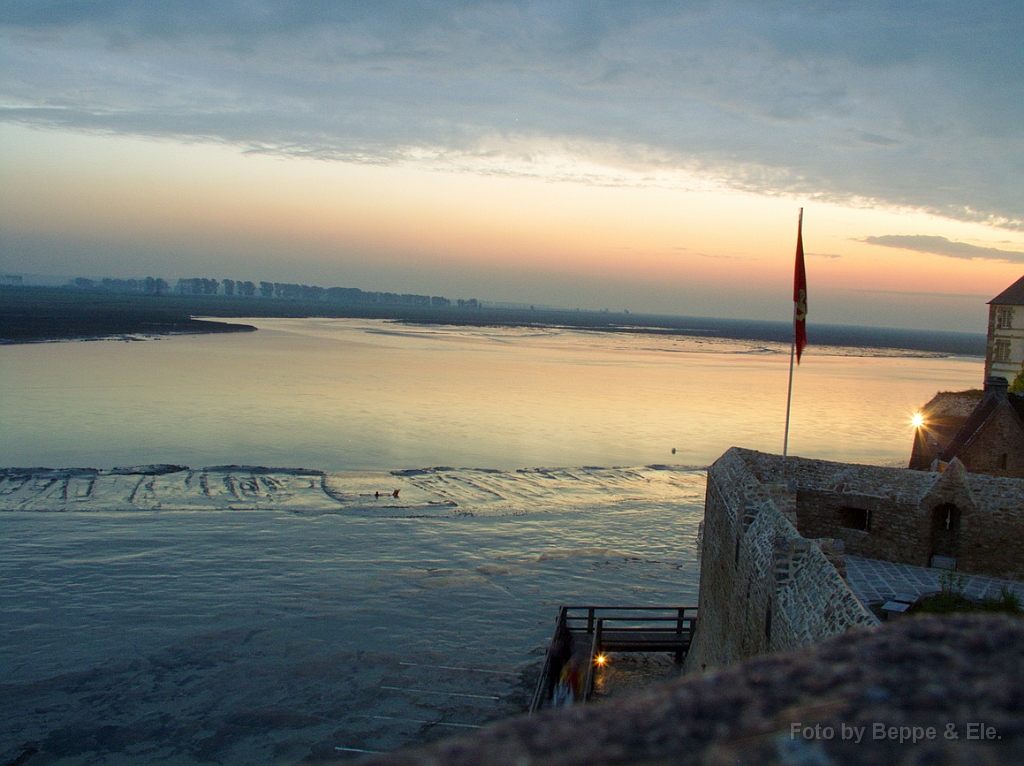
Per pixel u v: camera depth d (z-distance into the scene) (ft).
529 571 134.00
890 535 72.18
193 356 447.01
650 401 347.56
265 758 76.38
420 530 153.07
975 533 68.59
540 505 174.50
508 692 91.66
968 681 14.67
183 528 146.61
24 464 188.14
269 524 151.64
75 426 233.14
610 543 151.12
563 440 249.34
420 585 124.77
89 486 170.71
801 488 75.31
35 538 136.87
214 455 206.90
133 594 115.44
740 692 15.37
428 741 80.64
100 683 89.35
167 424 243.19
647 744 13.83
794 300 71.46
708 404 346.33
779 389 420.36
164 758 75.56
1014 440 101.65
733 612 60.34
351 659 98.02
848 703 14.39
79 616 107.04
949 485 69.62
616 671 91.61
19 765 73.31
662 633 98.07
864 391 431.84
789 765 12.84
